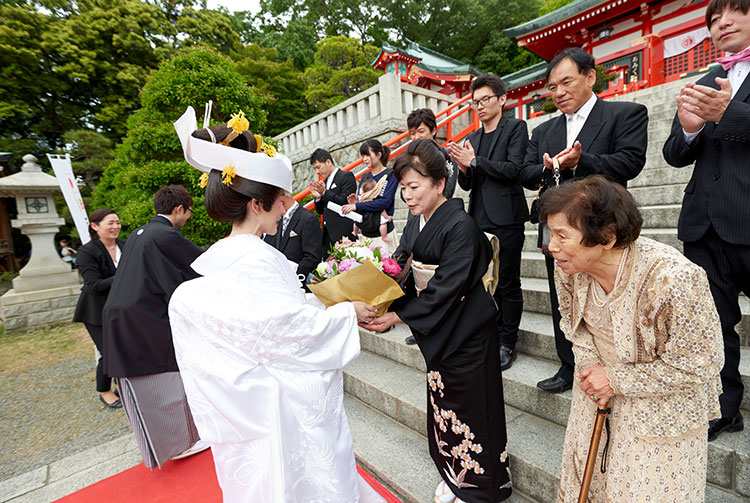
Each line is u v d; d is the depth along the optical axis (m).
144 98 5.36
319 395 1.17
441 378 1.59
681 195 3.29
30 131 14.17
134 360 2.09
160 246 2.23
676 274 0.91
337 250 1.68
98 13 12.20
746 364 1.80
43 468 2.43
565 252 1.01
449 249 1.45
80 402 3.49
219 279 1.09
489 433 1.54
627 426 1.07
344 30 26.14
